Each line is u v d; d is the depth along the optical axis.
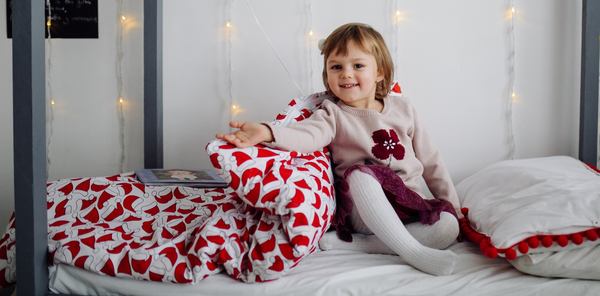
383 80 1.26
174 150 1.67
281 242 0.90
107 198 1.17
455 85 1.55
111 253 0.94
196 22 1.63
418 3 1.54
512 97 1.53
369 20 1.55
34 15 0.89
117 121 1.69
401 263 0.98
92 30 1.67
